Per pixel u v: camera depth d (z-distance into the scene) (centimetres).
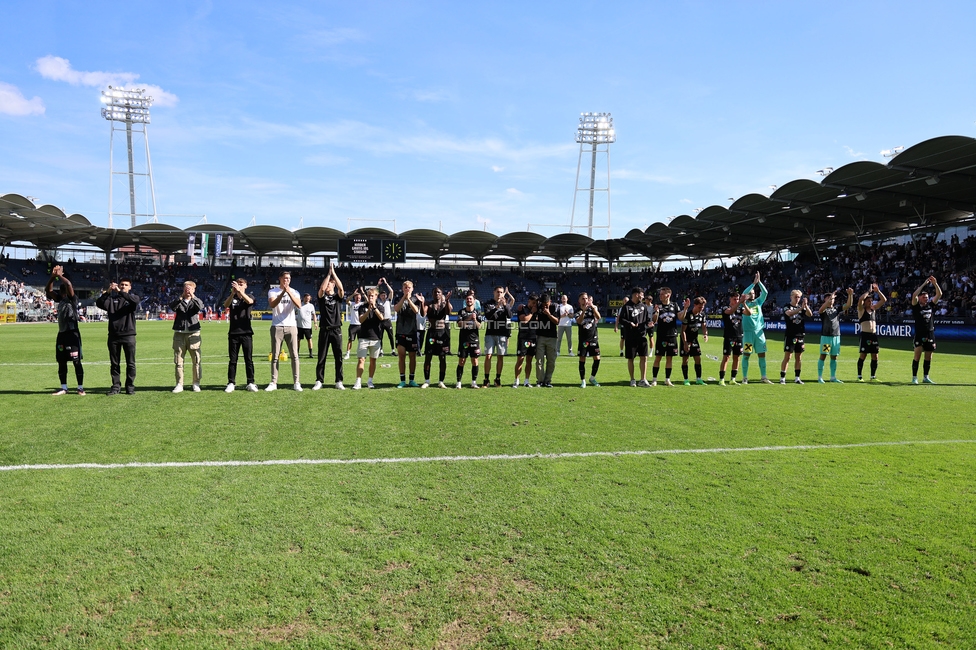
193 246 4022
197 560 341
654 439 647
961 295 2795
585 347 1078
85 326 3422
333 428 686
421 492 460
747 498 453
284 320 977
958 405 894
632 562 344
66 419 728
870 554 358
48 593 304
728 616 289
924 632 278
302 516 408
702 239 4275
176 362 952
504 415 778
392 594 306
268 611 289
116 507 422
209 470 515
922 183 2388
